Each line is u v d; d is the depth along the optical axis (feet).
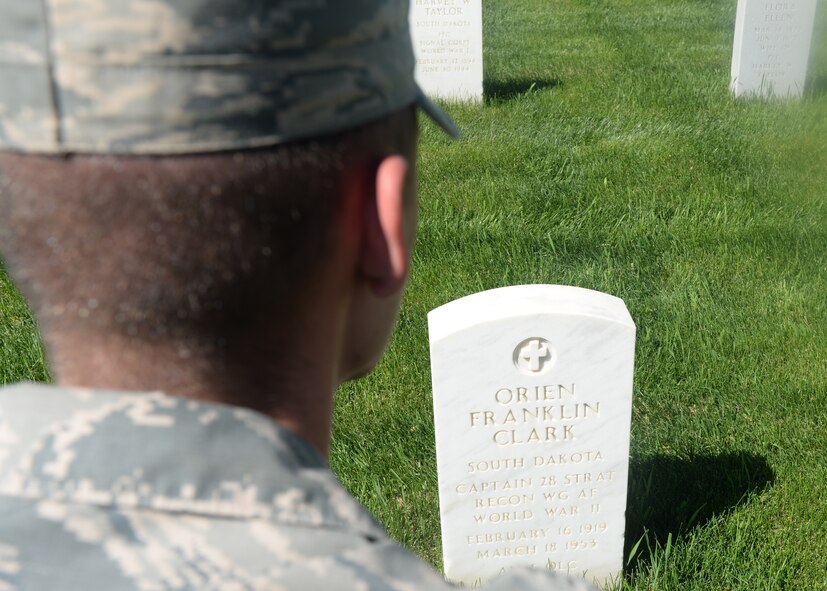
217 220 2.25
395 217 2.51
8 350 16.84
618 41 38.73
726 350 16.39
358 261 2.60
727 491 13.32
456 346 10.96
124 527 2.28
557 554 12.17
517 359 11.05
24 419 2.36
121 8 2.09
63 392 2.38
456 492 11.77
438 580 2.40
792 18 29.63
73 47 2.11
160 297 2.29
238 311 2.37
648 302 17.92
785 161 24.49
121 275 2.27
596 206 22.12
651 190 22.88
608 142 26.08
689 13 44.06
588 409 11.34
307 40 2.21
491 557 12.17
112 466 2.30
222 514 2.32
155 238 2.24
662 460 13.93
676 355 16.37
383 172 2.49
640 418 14.88
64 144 2.16
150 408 2.35
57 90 2.14
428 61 30.68
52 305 2.37
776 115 28.12
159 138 2.16
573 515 11.94
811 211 21.50
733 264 19.25
